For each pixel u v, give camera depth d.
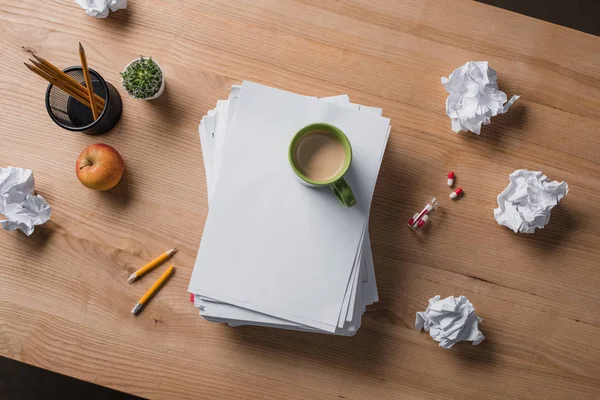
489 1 1.45
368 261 0.95
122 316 0.97
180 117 0.98
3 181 0.94
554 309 0.99
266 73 0.98
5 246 0.98
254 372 0.97
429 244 0.98
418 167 0.99
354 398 0.97
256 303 0.91
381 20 0.98
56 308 0.97
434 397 0.98
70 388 1.39
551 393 0.98
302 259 0.92
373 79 0.98
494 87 0.96
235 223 0.92
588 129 0.99
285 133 0.91
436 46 0.98
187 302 0.98
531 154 0.99
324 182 0.83
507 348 0.98
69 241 0.98
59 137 0.98
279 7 0.98
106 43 0.98
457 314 0.93
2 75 0.98
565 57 0.98
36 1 0.98
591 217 0.99
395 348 0.98
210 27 0.98
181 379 0.97
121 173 0.95
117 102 0.96
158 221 0.98
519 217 0.95
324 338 0.98
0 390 1.39
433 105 0.99
